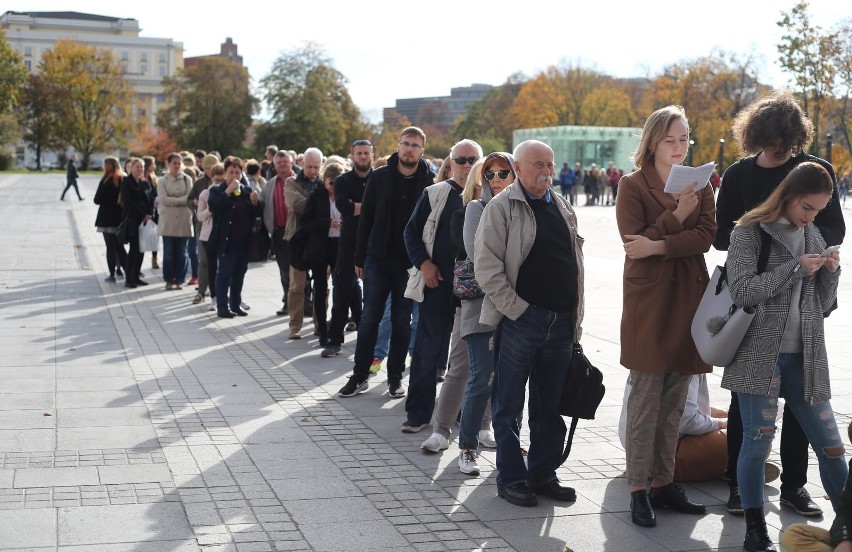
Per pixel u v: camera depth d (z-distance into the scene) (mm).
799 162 4957
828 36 36375
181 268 13844
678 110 4965
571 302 5180
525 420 6992
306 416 6922
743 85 64188
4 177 66250
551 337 5156
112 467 5578
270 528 4672
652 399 4902
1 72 77375
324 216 9359
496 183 5562
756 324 4406
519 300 5039
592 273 16719
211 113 85250
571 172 48719
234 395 7508
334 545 4473
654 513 5047
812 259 4273
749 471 4484
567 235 5156
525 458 6000
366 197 7445
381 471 5680
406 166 7371
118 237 13977
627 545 4574
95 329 10336
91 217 29391
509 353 5145
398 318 7520
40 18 160875
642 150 5023
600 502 5195
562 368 5207
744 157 5195
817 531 3121
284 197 11273
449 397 6148
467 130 101250
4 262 16609
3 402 7031
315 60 79938
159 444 6078
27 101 94500
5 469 5477
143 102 137000
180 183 13688
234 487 5289
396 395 7605
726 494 5379
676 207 4879
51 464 5594
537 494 5281
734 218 5148
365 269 7523
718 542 4633
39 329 10211
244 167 14977
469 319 5617
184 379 8016
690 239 4770
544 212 5125
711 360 4504
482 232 5066
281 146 79812
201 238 12305
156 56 158500
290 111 78688
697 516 5016
